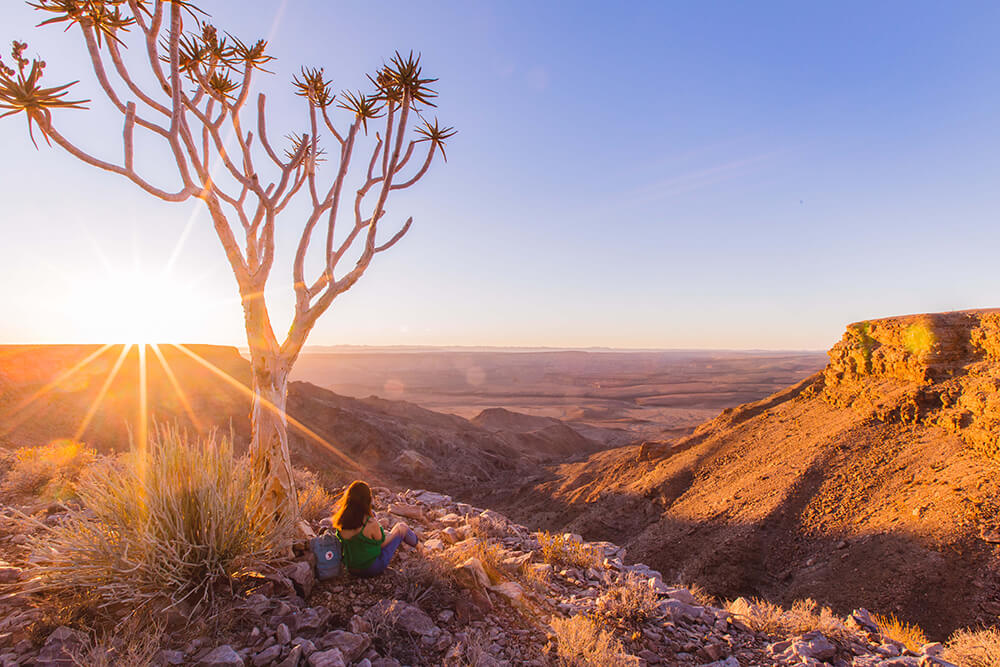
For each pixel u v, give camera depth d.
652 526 36.53
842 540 24.20
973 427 26.83
